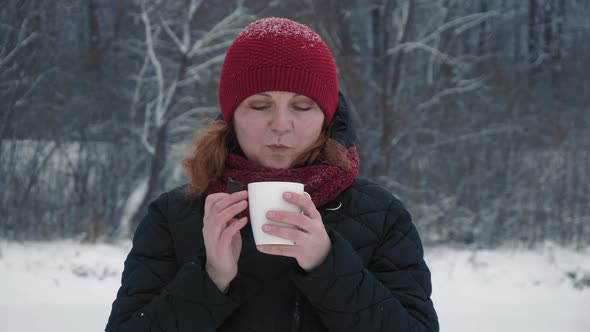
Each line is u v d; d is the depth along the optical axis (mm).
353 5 18078
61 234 13289
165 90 16938
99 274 9258
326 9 17578
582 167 15766
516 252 13891
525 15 18656
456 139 16547
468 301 7914
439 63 17969
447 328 6062
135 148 16141
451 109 17062
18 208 13617
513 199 15688
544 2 18562
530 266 11938
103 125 15852
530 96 17516
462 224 15539
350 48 17547
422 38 18203
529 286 9961
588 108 17219
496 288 9641
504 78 17641
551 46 18453
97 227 13508
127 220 14961
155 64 16406
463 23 18453
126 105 16391
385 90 17219
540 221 15258
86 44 16375
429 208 15805
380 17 18156
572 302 7789
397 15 17875
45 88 15492
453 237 15469
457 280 10406
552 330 6000
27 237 12945
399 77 17703
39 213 13789
